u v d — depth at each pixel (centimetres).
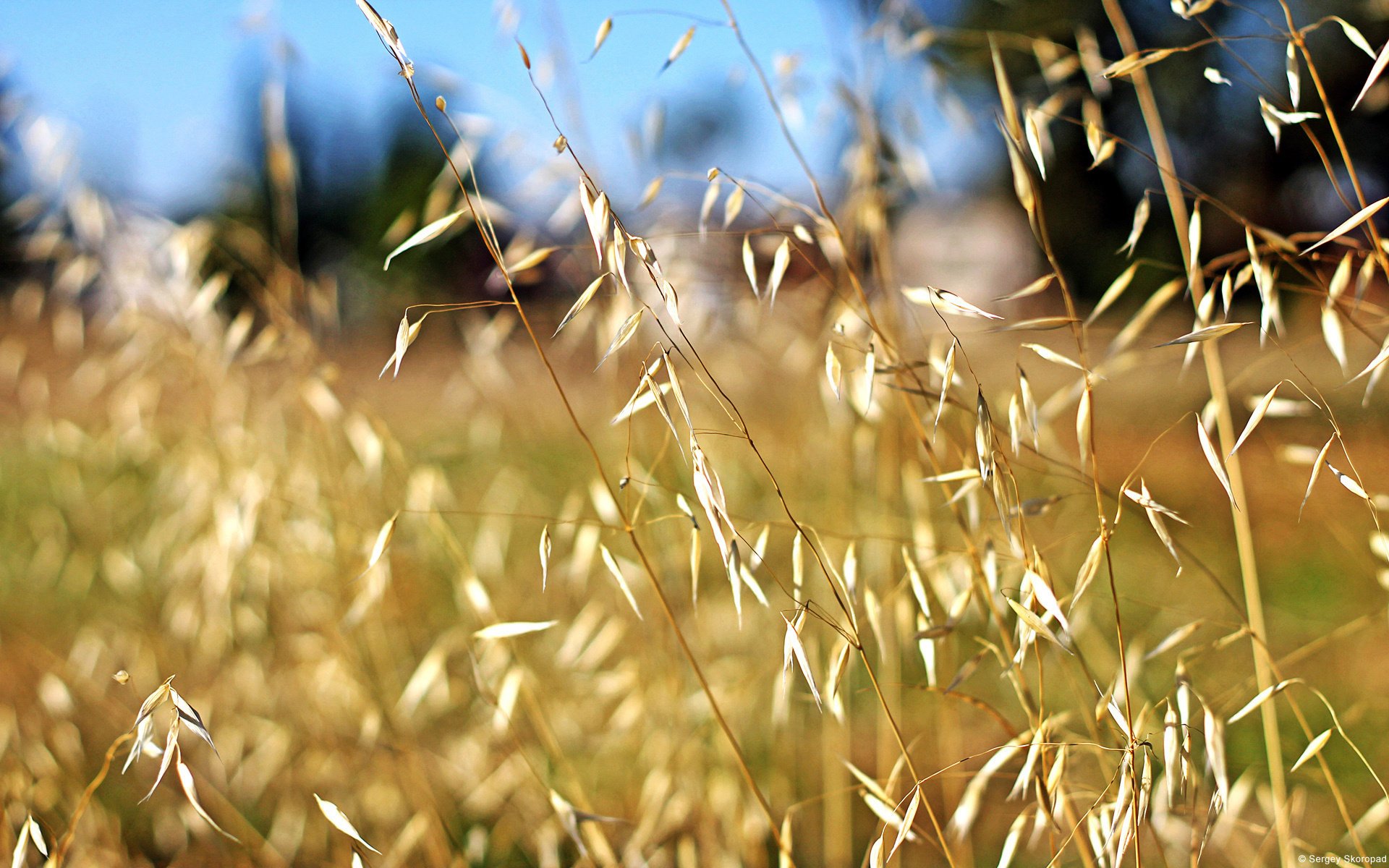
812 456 83
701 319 77
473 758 80
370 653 80
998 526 69
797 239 65
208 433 83
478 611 70
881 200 71
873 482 80
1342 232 60
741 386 84
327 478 78
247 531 75
